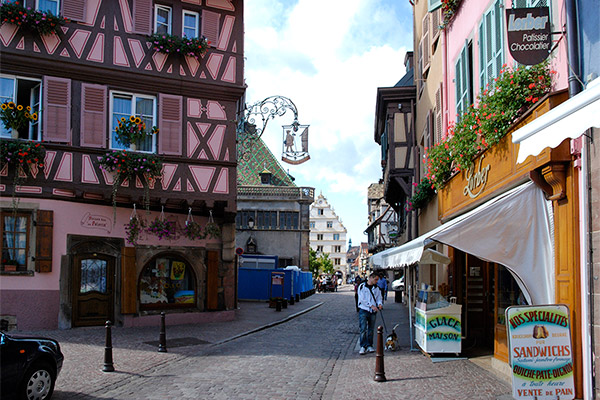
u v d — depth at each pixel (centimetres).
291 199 5112
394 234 3256
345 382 906
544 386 637
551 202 779
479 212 809
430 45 1753
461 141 1079
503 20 963
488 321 1209
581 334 675
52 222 1524
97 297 1616
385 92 2369
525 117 803
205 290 1848
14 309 1469
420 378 898
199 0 1809
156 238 1739
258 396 803
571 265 691
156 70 1722
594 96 495
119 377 931
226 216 1880
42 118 1561
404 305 2889
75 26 1627
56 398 779
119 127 1631
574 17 702
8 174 1487
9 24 1549
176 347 1288
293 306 2859
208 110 1783
